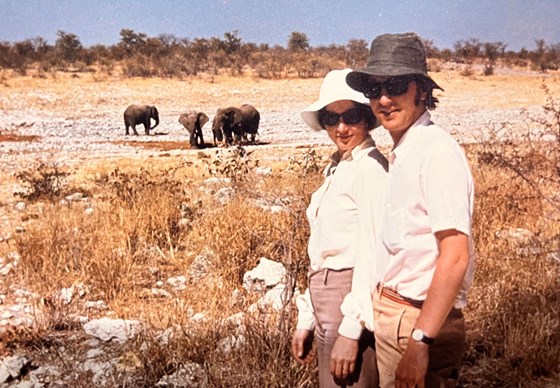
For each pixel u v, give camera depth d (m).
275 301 5.69
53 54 58.62
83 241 8.13
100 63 57.62
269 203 8.88
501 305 5.05
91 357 5.17
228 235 7.59
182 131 29.44
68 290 6.78
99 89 41.91
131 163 17.84
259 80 47.31
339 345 2.98
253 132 24.64
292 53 56.38
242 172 12.52
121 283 6.95
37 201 11.97
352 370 3.00
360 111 3.11
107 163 18.03
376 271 2.95
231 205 8.72
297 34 59.44
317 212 3.22
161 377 4.74
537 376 4.47
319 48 58.88
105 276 7.00
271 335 4.65
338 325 3.12
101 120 32.34
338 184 3.11
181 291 6.81
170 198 9.74
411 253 2.71
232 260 7.11
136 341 5.16
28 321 6.04
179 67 50.84
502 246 6.62
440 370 2.79
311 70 50.81
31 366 5.08
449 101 35.81
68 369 4.93
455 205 2.56
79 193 12.28
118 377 4.71
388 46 2.80
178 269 7.60
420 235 2.68
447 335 2.77
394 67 2.74
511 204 7.71
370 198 2.98
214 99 39.06
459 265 2.54
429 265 2.69
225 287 6.66
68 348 5.34
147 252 7.98
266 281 6.52
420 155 2.68
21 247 7.96
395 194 2.75
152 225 8.59
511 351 4.60
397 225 2.74
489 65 51.09
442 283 2.54
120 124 31.28
